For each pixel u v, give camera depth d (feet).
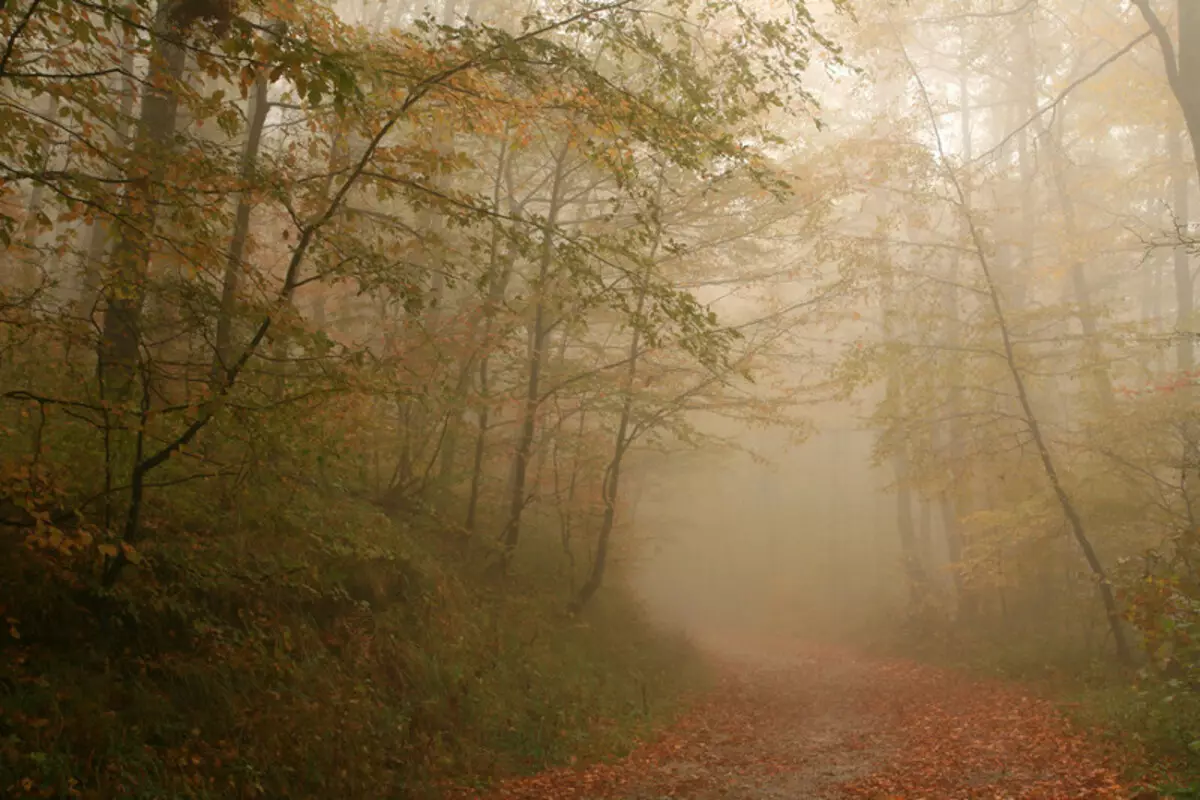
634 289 31.32
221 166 25.53
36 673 20.63
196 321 24.35
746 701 48.78
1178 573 36.60
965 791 26.50
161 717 21.47
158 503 27.48
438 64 25.53
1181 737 27.76
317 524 32.94
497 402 46.11
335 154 29.89
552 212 46.91
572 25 30.89
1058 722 35.50
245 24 19.52
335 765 23.81
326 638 29.48
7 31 20.18
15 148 22.35
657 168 47.57
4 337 24.38
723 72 36.17
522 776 29.14
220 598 26.58
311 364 24.88
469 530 48.03
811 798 27.30
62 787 17.67
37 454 21.49
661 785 29.07
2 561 21.99
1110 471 49.88
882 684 54.34
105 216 22.35
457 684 32.68
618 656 49.21
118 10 20.48
